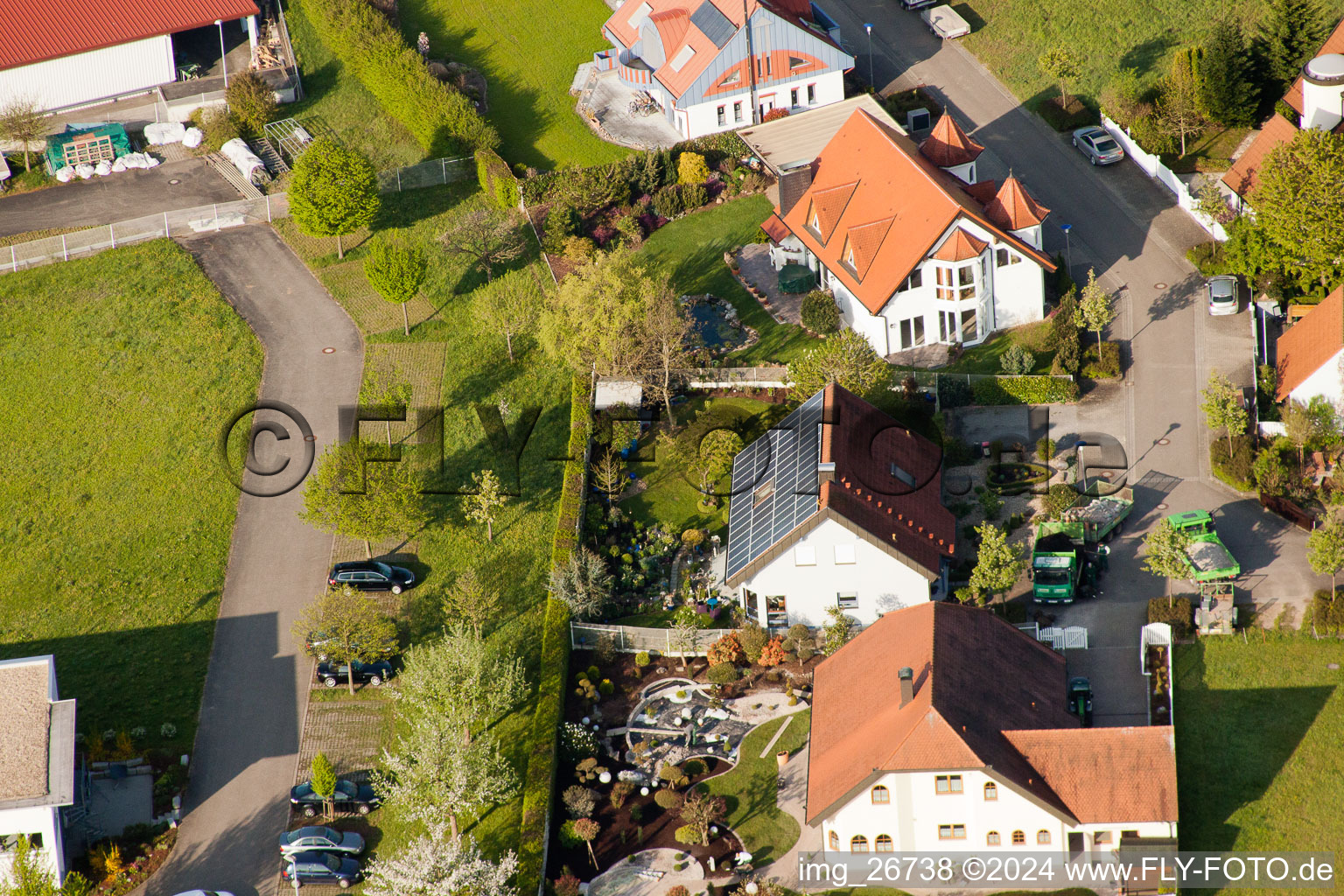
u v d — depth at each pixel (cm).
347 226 10588
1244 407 8850
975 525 8444
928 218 9400
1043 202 10700
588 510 8769
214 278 10575
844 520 7644
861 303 9494
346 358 9931
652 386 9338
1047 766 6562
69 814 7150
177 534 8719
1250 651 7581
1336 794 6912
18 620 8244
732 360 9738
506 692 7381
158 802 7288
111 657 8038
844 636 7769
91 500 8919
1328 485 8369
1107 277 10019
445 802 6838
